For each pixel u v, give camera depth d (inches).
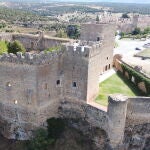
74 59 2166.6
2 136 2287.2
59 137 2177.7
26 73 2078.0
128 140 2111.2
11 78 2142.0
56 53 2146.9
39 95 2102.6
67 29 7308.1
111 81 2770.7
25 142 2192.4
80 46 2171.5
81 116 2223.2
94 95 2332.7
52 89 2188.7
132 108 2090.3
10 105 2210.9
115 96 2049.7
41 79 2086.6
